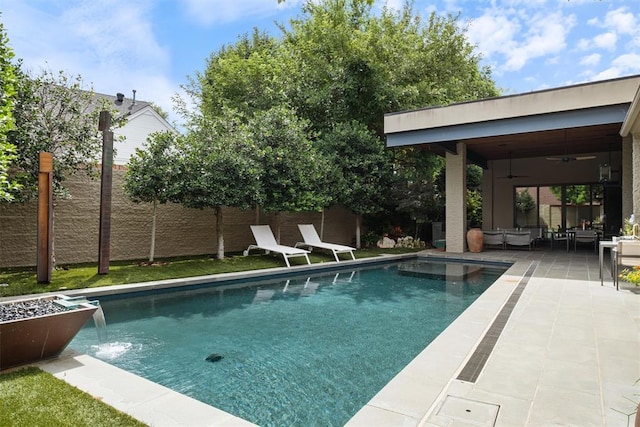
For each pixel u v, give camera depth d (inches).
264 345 164.4
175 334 179.3
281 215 482.6
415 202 511.5
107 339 171.0
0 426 85.6
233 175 333.4
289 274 340.8
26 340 123.0
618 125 377.7
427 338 173.6
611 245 247.4
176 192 306.7
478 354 128.0
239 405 113.6
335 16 569.9
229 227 437.7
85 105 305.6
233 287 290.5
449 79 617.3
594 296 216.8
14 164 266.5
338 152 472.1
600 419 87.5
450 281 318.0
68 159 288.4
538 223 596.1
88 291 230.1
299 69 577.6
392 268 392.5
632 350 131.3
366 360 147.7
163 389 109.1
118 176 350.0
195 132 354.6
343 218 558.3
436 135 422.0
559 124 361.4
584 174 556.4
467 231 497.4
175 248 390.9
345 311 221.6
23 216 301.7
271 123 389.4
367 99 568.4
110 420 90.0
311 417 106.7
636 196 284.7
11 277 255.6
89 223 336.5
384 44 564.4
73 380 114.9
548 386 104.3
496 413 90.1
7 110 140.9
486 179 625.6
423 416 88.7
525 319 169.9
